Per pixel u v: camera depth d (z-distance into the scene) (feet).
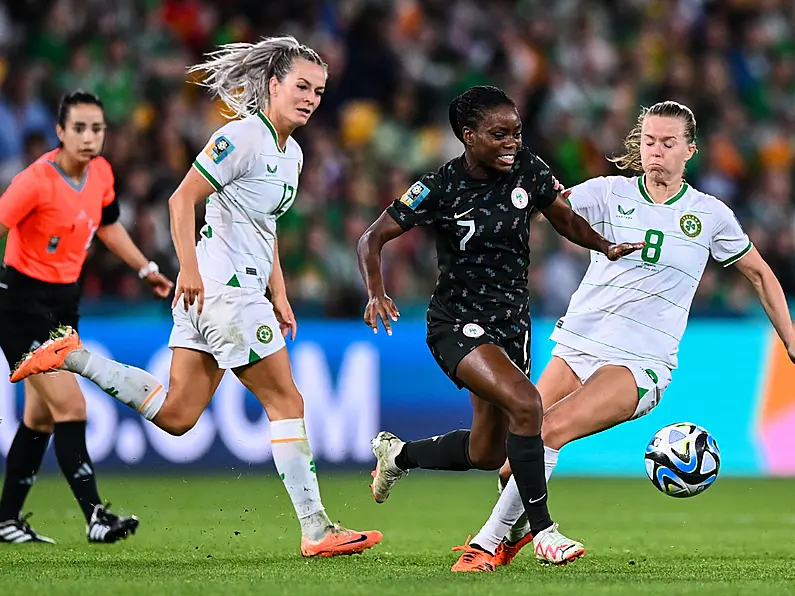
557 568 64.39
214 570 62.34
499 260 63.16
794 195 196.44
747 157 200.54
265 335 68.03
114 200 85.35
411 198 62.90
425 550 76.23
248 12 192.03
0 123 160.04
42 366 69.41
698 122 202.80
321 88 68.85
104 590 53.57
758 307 163.73
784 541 84.48
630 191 70.28
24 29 177.58
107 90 171.01
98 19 179.52
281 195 69.05
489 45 205.98
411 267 166.81
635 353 68.49
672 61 209.97
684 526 96.58
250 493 119.55
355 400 140.77
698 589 54.54
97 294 146.41
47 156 80.38
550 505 114.73
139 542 80.43
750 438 146.92
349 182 175.42
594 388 66.64
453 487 133.90
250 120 67.97
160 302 142.51
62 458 79.15
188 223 65.72
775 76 217.77
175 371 70.33
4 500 80.84
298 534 86.63
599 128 196.44
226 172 66.69
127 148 162.50
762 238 184.75
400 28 201.46
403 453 71.51
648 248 68.90
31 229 79.41
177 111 173.58
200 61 185.37
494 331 63.10
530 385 60.95
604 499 120.26
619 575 60.75
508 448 61.46
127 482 128.16
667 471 67.72
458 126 62.49
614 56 210.79
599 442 147.13
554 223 66.28
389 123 190.90
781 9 226.79
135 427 134.51
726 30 222.07
